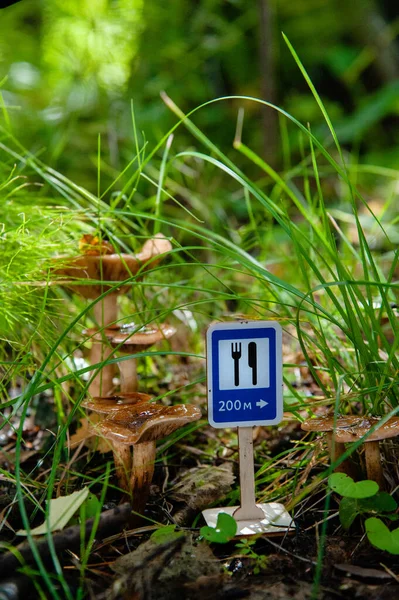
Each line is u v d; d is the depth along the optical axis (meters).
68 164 0.95
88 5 1.02
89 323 0.57
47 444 0.51
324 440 0.43
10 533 0.41
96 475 0.47
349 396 0.43
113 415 0.42
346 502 0.41
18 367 0.46
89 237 0.49
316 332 0.46
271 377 0.41
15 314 0.49
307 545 0.41
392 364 0.45
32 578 0.37
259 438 0.51
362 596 0.37
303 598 0.37
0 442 0.52
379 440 0.41
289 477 0.46
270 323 0.41
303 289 0.61
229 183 1.04
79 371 0.42
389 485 0.44
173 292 0.61
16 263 0.49
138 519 0.42
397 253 0.44
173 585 0.38
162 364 0.60
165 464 0.48
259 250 0.82
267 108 1.03
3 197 0.53
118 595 0.37
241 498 0.41
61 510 0.39
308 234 0.63
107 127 0.98
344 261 0.61
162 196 0.60
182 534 0.40
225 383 0.41
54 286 0.50
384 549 0.38
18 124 0.96
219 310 0.67
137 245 0.60
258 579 0.38
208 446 0.51
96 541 0.41
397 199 0.98
